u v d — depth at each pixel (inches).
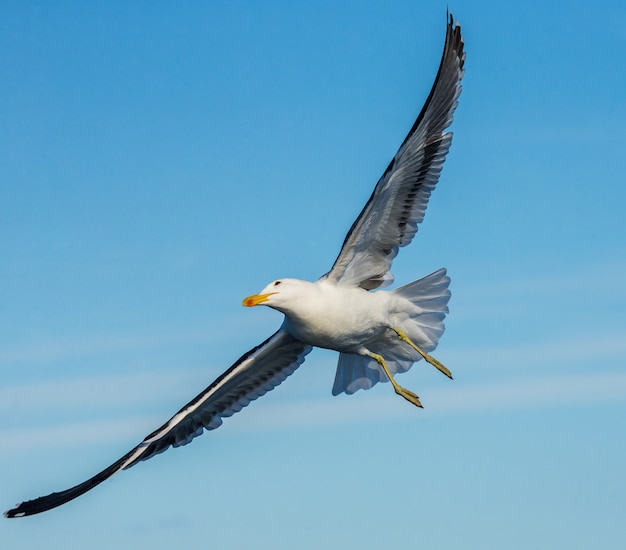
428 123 500.4
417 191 512.1
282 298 503.2
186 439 579.5
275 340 543.5
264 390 576.1
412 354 552.1
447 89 503.5
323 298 507.5
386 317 528.1
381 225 514.9
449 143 510.3
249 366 556.1
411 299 536.1
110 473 536.4
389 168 492.4
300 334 520.7
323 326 511.2
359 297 518.0
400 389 536.7
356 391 570.6
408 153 497.0
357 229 509.0
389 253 524.1
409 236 520.1
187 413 544.4
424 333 541.0
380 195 500.7
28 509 534.6
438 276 533.3
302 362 574.6
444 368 534.6
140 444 540.4
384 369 542.3
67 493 541.0
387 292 531.5
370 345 551.5
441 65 498.3
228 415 579.2
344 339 522.6
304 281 510.0
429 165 508.4
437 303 537.3
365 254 521.3
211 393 549.6
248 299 503.5
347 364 573.6
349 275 524.7
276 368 573.0
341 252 516.7
